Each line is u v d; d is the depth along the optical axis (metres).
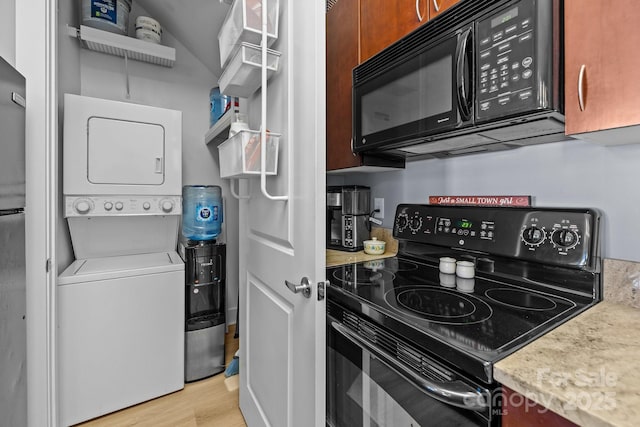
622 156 0.92
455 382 0.64
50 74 1.28
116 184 1.84
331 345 1.10
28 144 1.21
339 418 1.06
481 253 1.24
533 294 1.01
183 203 2.29
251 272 1.46
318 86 0.85
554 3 0.74
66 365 1.56
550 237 0.99
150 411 1.71
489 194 1.28
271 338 1.21
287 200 1.02
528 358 0.59
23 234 1.10
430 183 1.54
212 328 2.04
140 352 1.76
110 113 1.83
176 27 2.40
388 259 1.57
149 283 1.79
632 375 0.53
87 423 1.61
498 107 0.82
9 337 0.98
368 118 1.29
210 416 1.67
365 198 1.85
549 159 1.09
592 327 0.74
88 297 1.61
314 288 0.88
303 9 0.91
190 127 2.62
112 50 2.17
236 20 0.99
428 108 1.02
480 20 0.86
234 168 1.07
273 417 1.20
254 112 1.30
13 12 1.18
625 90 0.63
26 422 1.15
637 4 0.61
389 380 0.84
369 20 1.32
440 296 1.00
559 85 0.75
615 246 0.93
